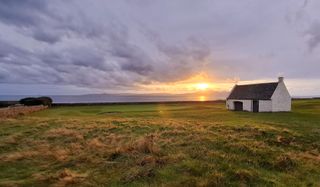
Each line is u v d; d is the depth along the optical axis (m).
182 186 10.64
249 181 11.41
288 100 66.75
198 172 11.91
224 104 112.50
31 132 23.31
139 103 122.12
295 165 13.88
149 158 13.32
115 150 15.24
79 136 20.28
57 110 68.38
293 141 19.91
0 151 16.59
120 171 12.33
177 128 24.03
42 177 11.62
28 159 14.45
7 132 23.36
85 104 104.62
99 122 29.94
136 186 10.73
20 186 10.76
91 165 13.35
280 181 11.80
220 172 11.93
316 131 25.77
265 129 23.75
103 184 10.98
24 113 50.91
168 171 11.98
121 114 53.19
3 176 12.00
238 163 13.49
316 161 14.92
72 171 12.48
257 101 67.38
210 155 14.34
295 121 36.47
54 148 16.86
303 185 11.52
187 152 14.99
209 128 24.44
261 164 13.72
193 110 68.19
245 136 20.33
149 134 20.61
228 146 16.27
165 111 63.75
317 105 79.81
